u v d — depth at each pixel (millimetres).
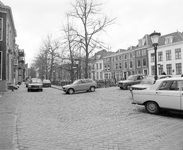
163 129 4605
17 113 6805
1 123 5293
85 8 20953
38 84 18234
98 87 21391
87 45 20938
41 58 39219
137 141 3783
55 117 6188
